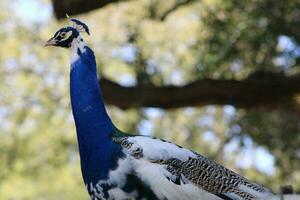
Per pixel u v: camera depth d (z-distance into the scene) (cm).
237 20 1447
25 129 2105
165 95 1391
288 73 1452
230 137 1702
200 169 687
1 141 2097
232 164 1884
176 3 1627
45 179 2103
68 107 2080
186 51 1728
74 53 746
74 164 2092
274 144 1672
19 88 2112
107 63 1808
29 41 2127
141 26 1647
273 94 1401
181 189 675
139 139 691
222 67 1495
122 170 679
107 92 1373
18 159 2103
